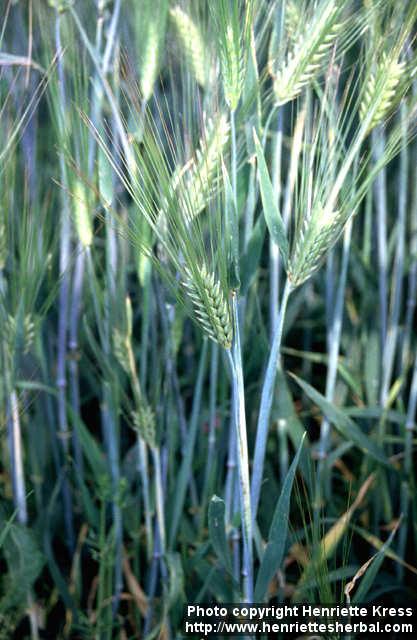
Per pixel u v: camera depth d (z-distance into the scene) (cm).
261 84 73
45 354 108
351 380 103
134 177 65
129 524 95
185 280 68
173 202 62
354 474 112
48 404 103
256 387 97
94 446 92
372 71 72
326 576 72
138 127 71
